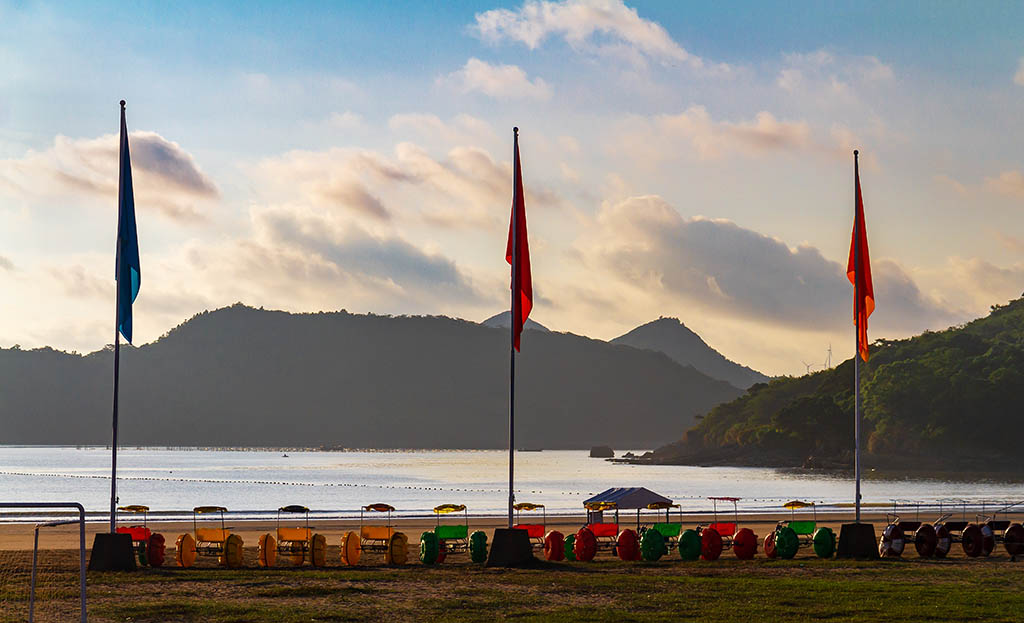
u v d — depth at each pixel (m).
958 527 39.97
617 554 40.31
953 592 26.55
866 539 35.38
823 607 24.38
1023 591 26.81
